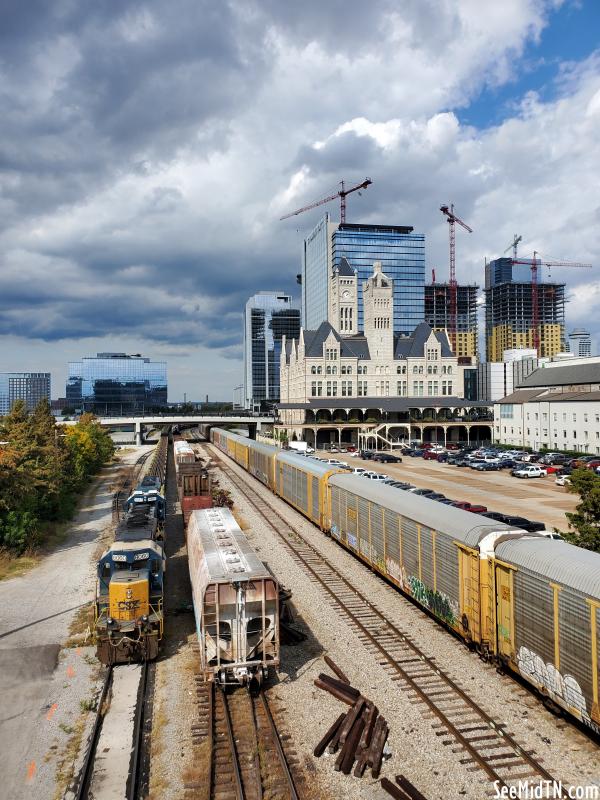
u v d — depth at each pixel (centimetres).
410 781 1177
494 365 15438
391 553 2233
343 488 2850
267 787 1159
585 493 2186
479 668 1639
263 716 1423
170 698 1532
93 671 1728
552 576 1338
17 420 4556
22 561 2923
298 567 2678
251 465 6325
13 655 1834
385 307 12044
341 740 1301
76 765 1273
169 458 8256
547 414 8162
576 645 1255
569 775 1182
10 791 1189
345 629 1959
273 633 1542
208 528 2086
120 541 1981
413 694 1510
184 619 2127
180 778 1202
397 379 12075
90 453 6272
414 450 8725
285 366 13612
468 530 1708
